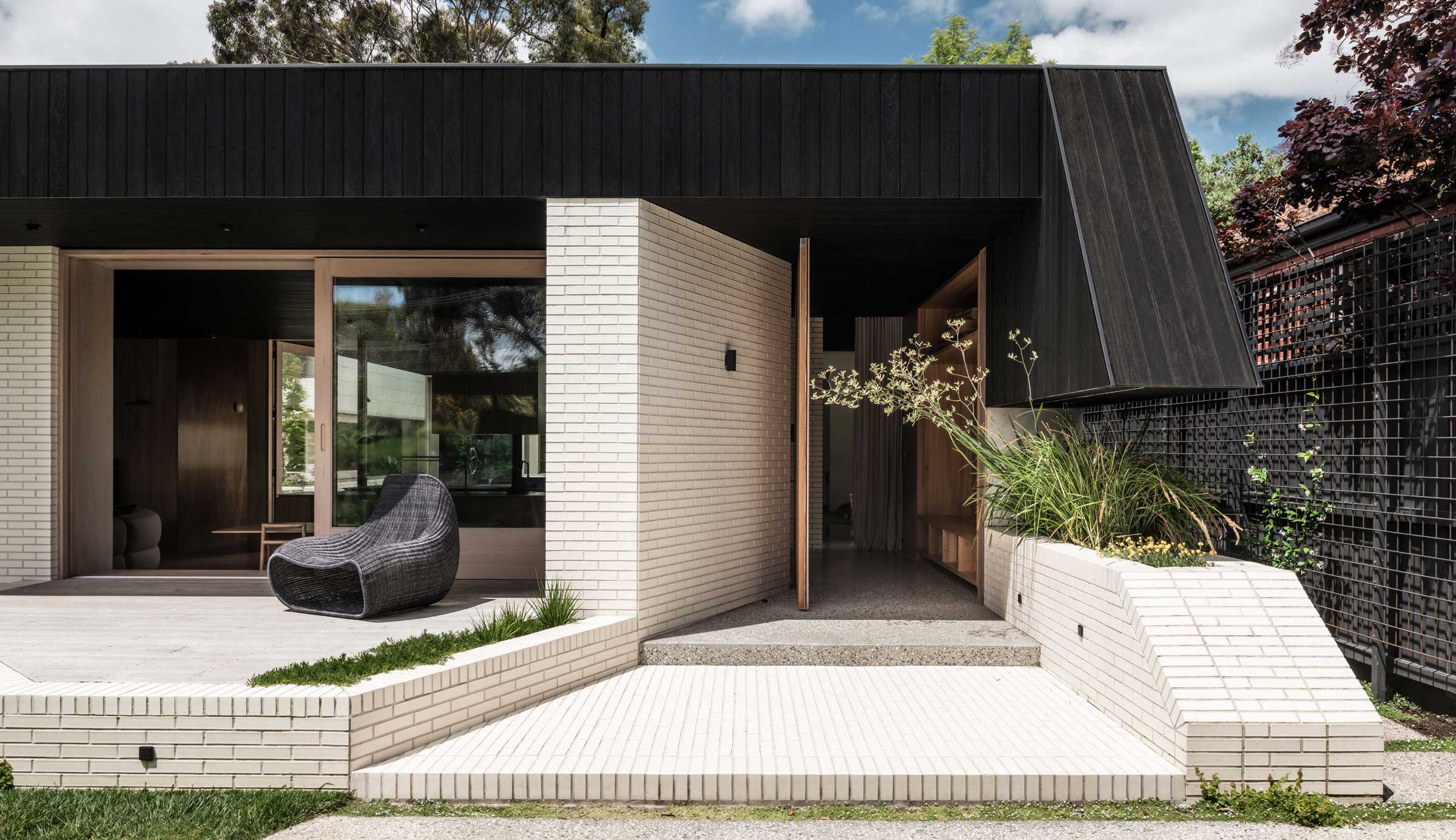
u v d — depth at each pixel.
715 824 3.06
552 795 3.24
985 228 5.57
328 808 3.11
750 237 5.81
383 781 3.22
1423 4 4.55
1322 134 4.65
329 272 6.56
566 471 4.91
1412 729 3.97
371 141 4.89
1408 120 4.30
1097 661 4.03
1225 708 3.25
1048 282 4.79
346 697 3.21
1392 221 4.56
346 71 4.91
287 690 3.28
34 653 3.99
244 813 2.96
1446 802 3.20
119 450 10.07
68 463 6.29
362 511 6.57
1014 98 4.92
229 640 4.25
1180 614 3.59
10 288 6.12
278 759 3.20
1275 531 5.06
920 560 8.27
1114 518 4.75
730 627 5.23
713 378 5.62
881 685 4.43
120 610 5.12
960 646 4.80
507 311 6.58
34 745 3.20
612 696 4.24
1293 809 3.09
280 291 8.09
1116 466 5.09
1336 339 4.53
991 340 5.85
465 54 18.53
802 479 5.70
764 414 6.21
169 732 3.19
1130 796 3.24
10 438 6.11
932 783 3.24
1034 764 3.33
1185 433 5.90
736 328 5.86
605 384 4.89
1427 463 4.06
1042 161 4.88
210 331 10.16
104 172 4.87
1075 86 4.82
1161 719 3.41
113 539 7.40
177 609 5.13
